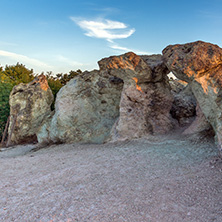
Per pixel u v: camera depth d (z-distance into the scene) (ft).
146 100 41.32
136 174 22.03
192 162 23.76
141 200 16.66
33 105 62.34
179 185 18.56
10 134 62.54
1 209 17.21
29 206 17.20
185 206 15.44
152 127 40.22
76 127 48.44
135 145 34.65
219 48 28.07
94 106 49.83
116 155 29.76
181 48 30.94
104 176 22.18
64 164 28.14
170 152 28.19
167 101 42.39
